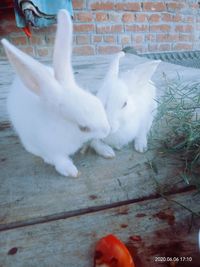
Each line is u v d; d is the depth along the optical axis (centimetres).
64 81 35
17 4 128
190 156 40
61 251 27
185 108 48
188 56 146
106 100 39
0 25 144
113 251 24
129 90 41
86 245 27
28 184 36
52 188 35
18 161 41
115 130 38
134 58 110
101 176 37
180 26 173
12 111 40
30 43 150
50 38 151
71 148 37
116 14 158
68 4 136
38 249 27
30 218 30
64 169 37
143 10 161
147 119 45
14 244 27
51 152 37
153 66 42
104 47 163
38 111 36
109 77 42
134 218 30
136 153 42
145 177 36
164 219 30
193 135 40
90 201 33
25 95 38
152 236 28
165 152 41
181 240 27
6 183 36
